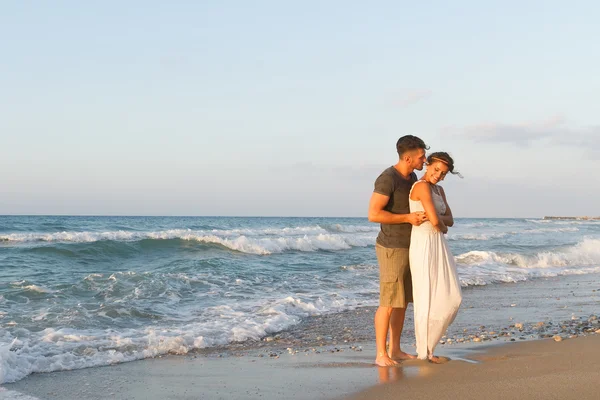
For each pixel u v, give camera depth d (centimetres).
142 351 568
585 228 4750
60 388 434
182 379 459
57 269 1294
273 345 629
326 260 1633
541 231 4012
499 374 402
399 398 360
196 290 980
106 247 1620
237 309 827
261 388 416
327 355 564
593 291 1124
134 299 857
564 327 697
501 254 1727
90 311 754
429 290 457
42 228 2900
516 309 879
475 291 1121
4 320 682
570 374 391
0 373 454
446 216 477
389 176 466
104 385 442
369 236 2570
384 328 478
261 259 1631
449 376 405
